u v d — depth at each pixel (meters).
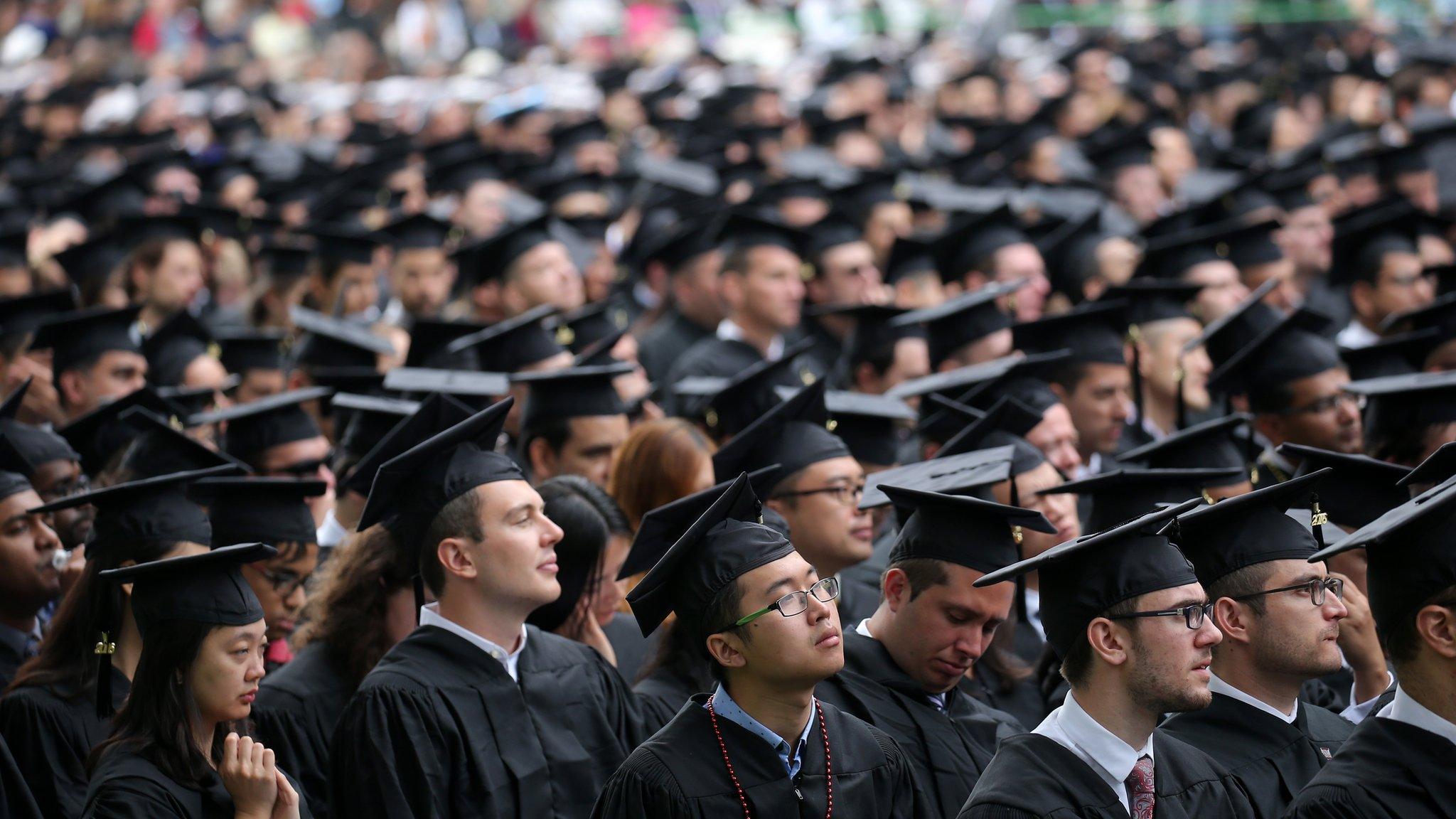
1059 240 38.72
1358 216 40.84
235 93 75.75
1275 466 26.08
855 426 24.30
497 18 87.75
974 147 54.50
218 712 14.67
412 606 18.11
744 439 20.36
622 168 54.56
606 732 16.89
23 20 92.25
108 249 36.53
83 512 20.75
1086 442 28.30
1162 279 36.16
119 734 14.66
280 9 88.19
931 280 37.41
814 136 58.66
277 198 51.94
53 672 16.72
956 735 16.45
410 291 38.34
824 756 14.46
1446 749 13.15
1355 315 37.53
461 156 48.09
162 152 54.00
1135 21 80.81
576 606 18.83
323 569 19.39
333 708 17.67
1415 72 55.91
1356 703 18.42
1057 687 19.62
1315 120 64.25
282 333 35.91
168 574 14.65
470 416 18.33
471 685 16.09
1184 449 22.50
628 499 21.75
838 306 34.94
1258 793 15.27
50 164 62.47
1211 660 14.32
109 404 23.30
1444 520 13.21
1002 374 24.38
